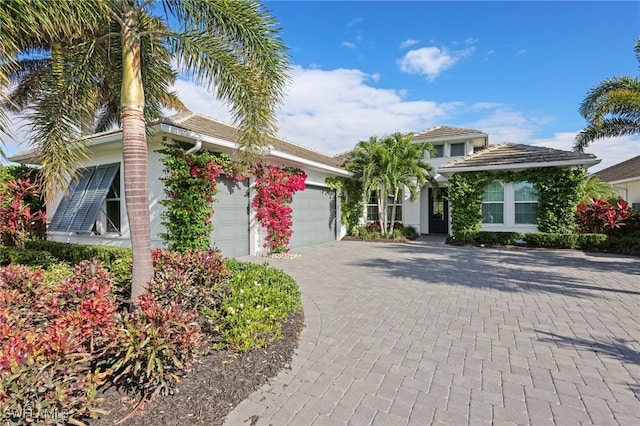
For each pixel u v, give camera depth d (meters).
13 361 2.13
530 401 2.94
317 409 2.83
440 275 8.16
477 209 14.20
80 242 10.54
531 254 11.49
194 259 5.17
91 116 6.54
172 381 2.95
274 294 4.73
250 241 11.03
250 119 6.00
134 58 4.56
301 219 13.55
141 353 2.72
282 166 12.07
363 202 17.36
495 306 5.65
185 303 4.05
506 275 8.12
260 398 2.97
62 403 2.21
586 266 9.20
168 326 2.91
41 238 10.59
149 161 9.05
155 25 5.52
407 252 12.09
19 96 11.76
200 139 8.32
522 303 5.82
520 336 4.38
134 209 4.48
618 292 6.50
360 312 5.36
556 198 12.86
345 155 21.95
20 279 4.38
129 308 4.68
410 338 4.33
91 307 3.16
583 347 4.04
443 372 3.45
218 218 9.72
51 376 2.23
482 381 3.27
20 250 8.55
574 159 12.34
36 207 11.46
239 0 4.89
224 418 2.67
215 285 4.79
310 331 4.55
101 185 9.76
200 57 5.43
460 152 19.25
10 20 3.50
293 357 3.77
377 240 15.77
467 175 14.31
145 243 4.54
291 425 2.61
